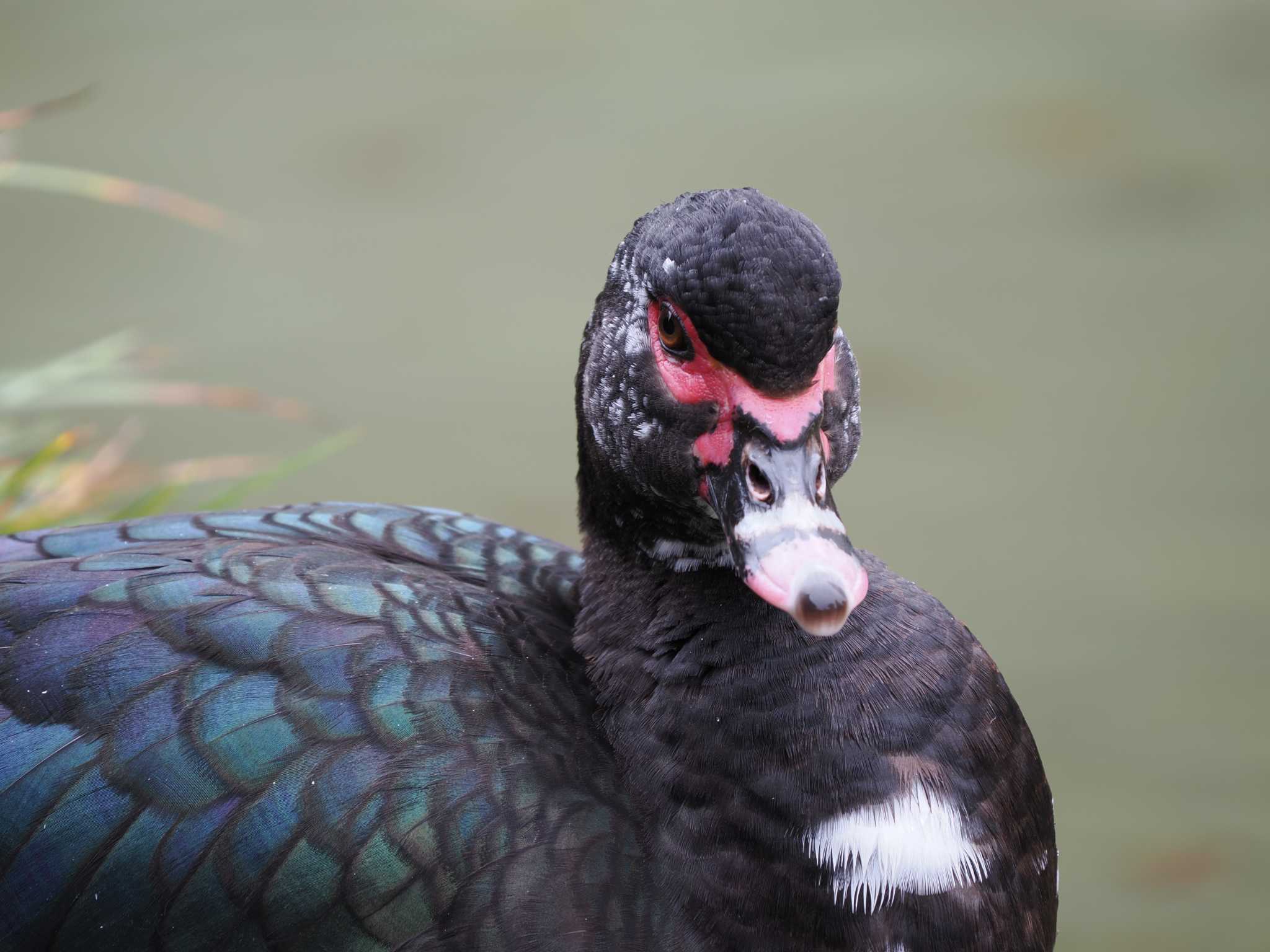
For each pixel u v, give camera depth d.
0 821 5.16
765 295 5.22
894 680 5.43
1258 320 14.59
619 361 5.69
